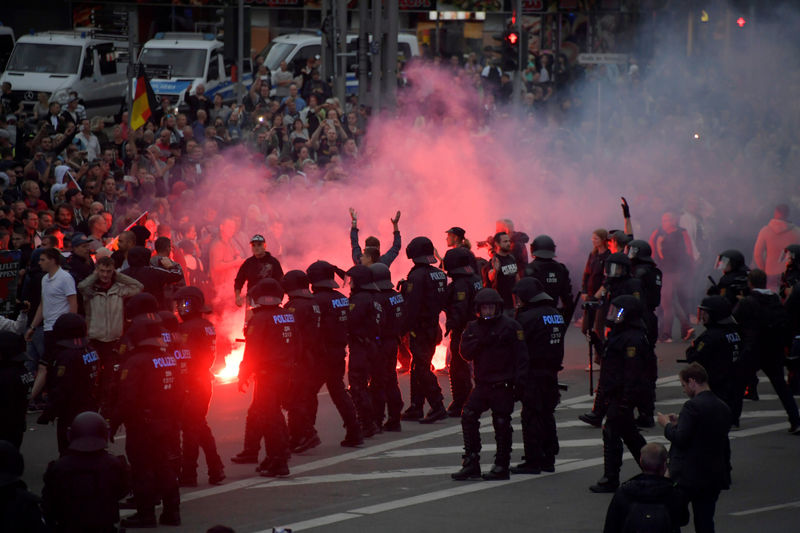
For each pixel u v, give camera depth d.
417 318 52.62
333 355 47.81
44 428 51.81
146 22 157.75
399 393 51.53
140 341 36.81
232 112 100.44
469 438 43.31
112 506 30.34
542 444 44.62
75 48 114.06
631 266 54.44
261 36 162.62
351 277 49.84
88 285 48.81
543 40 169.25
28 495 27.20
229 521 38.09
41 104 100.00
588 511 39.12
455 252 52.84
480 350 42.88
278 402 43.62
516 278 63.81
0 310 55.88
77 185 71.44
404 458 46.88
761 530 37.22
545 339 43.59
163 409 36.97
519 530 36.91
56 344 41.16
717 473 34.88
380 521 37.94
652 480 29.55
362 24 108.75
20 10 155.88
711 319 45.12
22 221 61.81
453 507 39.66
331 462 46.25
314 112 99.06
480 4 166.00
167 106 97.88
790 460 46.75
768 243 73.25
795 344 50.84
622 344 41.19
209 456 42.81
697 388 35.41
